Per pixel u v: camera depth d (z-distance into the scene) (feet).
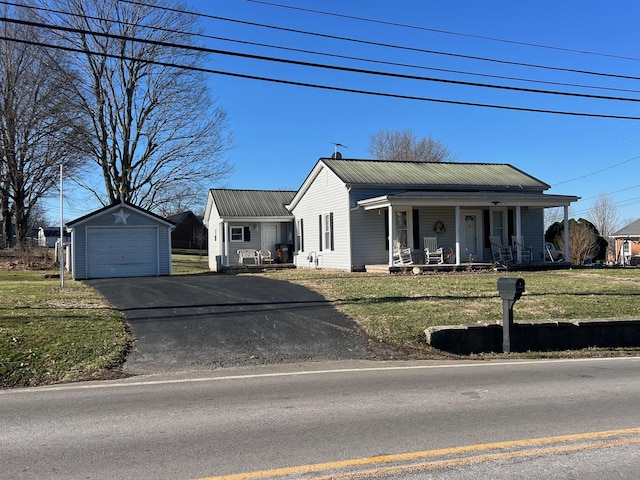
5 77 105.91
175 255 160.97
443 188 78.54
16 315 36.06
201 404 20.83
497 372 26.94
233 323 36.42
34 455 15.39
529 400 21.15
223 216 97.19
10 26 104.22
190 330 34.63
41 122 106.83
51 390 23.57
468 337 33.71
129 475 13.87
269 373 26.58
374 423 18.10
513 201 73.20
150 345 31.53
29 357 27.73
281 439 16.53
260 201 106.52
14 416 19.47
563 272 68.90
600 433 16.96
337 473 13.80
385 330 34.91
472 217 79.92
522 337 34.40
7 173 111.65
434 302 43.01
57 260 95.61
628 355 33.42
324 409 19.92
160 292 50.08
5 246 116.26
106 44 100.99
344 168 81.61
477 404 20.54
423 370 27.30
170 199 115.03
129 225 76.59
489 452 15.25
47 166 111.04
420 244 77.10
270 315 38.75
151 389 23.48
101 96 105.40
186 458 15.01
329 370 27.25
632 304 43.24
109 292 50.98
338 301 43.62
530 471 13.88
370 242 75.66
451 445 15.85
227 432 17.28
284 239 103.81
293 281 58.34
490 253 80.28
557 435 16.75
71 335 31.60
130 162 110.73
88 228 74.38
